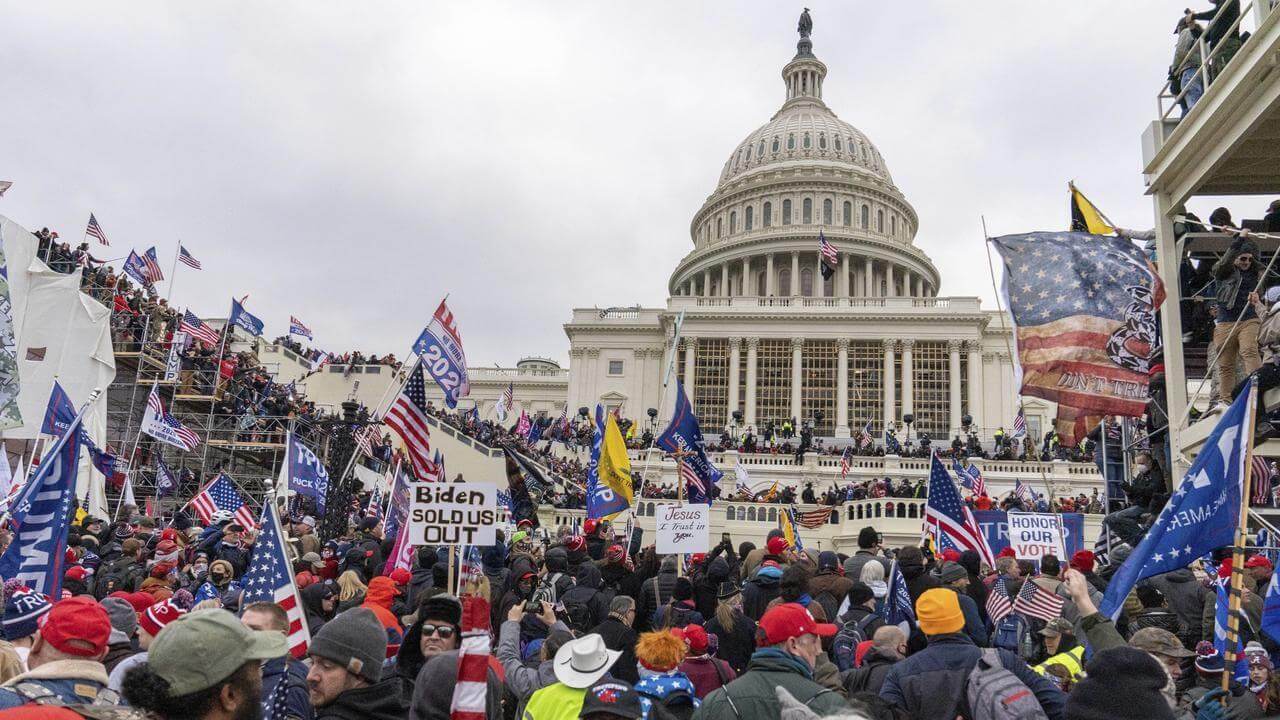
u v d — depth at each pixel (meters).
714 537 44.09
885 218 111.38
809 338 82.12
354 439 21.89
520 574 11.03
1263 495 14.41
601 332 86.69
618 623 7.64
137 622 7.54
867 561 11.38
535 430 53.81
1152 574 7.48
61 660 4.89
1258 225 15.62
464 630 5.21
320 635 5.66
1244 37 14.35
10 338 13.61
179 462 36.03
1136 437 18.33
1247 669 7.11
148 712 3.63
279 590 7.39
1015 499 26.14
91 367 30.75
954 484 12.95
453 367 19.34
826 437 79.44
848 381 81.81
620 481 18.11
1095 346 13.32
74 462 9.43
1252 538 12.07
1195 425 13.80
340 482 18.58
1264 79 12.63
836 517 44.72
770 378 82.62
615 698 5.56
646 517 43.09
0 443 18.22
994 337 82.12
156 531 18.61
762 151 117.31
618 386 85.38
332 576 13.14
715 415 82.50
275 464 35.81
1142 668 4.52
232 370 37.59
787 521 20.23
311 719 6.12
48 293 30.61
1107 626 6.36
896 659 7.27
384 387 47.16
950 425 79.00
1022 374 13.40
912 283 107.75
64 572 10.31
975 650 6.29
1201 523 7.42
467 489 8.09
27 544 9.12
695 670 7.25
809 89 127.94
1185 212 15.80
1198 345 16.17
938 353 81.62
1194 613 9.87
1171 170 14.83
